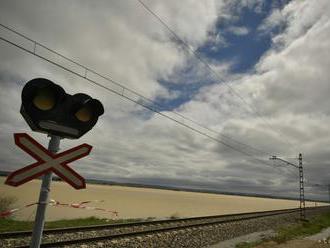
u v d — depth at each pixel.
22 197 41.69
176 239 16.53
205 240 17.80
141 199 72.44
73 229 15.35
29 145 3.56
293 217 43.31
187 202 76.00
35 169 3.56
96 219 24.17
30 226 17.34
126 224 18.80
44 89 3.66
